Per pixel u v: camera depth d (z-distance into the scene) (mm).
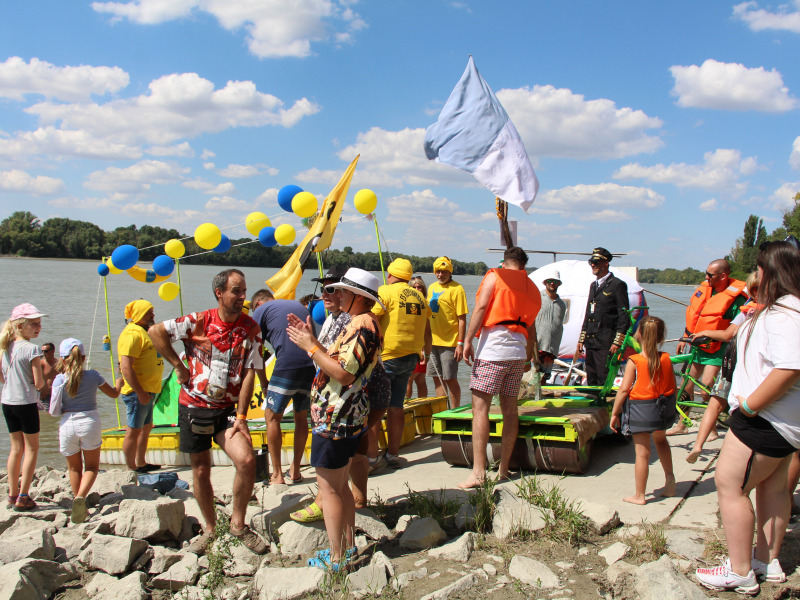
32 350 5836
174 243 9195
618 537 4285
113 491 6289
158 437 7789
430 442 7703
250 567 4188
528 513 4516
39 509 5918
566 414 5965
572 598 3498
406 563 4059
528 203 5508
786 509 3541
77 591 4188
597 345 7676
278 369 5906
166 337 4328
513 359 5332
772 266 3229
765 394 3143
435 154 5820
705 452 6383
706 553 3875
